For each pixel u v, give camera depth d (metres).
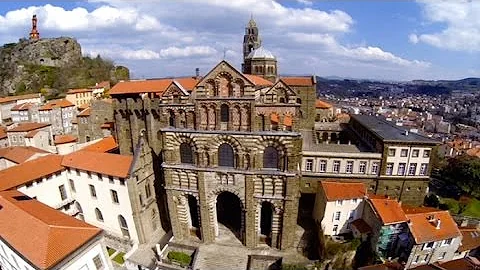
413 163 69.00
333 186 60.53
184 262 56.25
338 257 53.34
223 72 51.62
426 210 59.09
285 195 54.50
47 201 62.75
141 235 61.00
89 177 62.59
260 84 68.12
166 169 58.81
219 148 56.00
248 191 55.59
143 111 68.69
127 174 56.88
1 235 43.78
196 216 67.25
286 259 55.25
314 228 63.56
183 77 82.44
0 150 86.56
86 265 42.78
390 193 71.31
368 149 75.06
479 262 52.31
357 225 57.78
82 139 115.19
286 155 52.72
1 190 54.25
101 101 110.62
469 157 85.31
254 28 126.31
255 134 52.41
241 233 60.62
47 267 36.81
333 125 99.06
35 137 110.31
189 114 55.09
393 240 53.88
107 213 63.22
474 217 69.38
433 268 47.16
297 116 51.25
